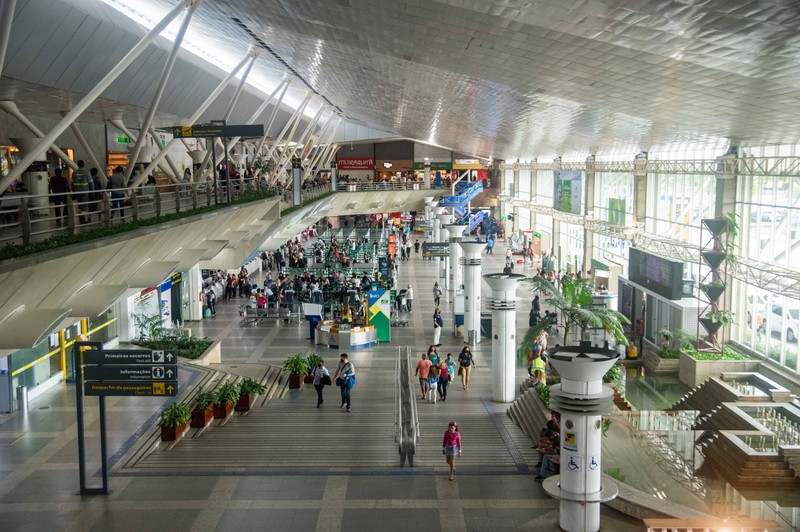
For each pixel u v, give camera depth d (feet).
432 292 158.40
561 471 46.39
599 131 107.55
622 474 54.75
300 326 123.34
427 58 74.49
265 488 53.36
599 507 46.34
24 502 50.44
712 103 63.46
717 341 91.86
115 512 48.88
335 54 93.25
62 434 64.39
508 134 158.71
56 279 42.80
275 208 111.24
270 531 46.26
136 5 81.10
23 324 41.16
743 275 83.87
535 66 65.87
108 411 70.69
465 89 97.25
